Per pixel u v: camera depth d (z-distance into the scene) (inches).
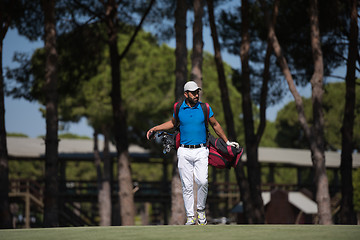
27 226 3993.6
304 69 2982.3
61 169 4633.4
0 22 2372.0
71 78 3164.4
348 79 2532.0
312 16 2429.9
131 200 2859.3
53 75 2416.3
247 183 2659.9
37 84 3026.6
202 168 818.2
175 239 486.9
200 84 2210.9
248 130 2659.9
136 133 4402.1
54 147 2385.6
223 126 5017.2
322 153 2409.0
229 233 546.6
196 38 2220.7
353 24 2448.3
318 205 2381.9
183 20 2320.4
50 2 2432.3
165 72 4099.4
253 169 2642.7
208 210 5039.4
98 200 4596.5
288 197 4507.9
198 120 809.5
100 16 2876.5
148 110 4015.8
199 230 597.0
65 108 4131.4
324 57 2876.5
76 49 3093.0
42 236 553.6
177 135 832.9
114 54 2854.3
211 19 2701.8
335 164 5521.7
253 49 3061.0
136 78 4013.3
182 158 818.2
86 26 3036.4
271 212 4416.8
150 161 4633.4
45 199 2349.9
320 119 2416.3
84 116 4269.2
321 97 2421.3
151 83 4050.2
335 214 4854.8
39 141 5177.2
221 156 828.6
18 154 4256.9
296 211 4539.9
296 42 2938.0
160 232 573.9
